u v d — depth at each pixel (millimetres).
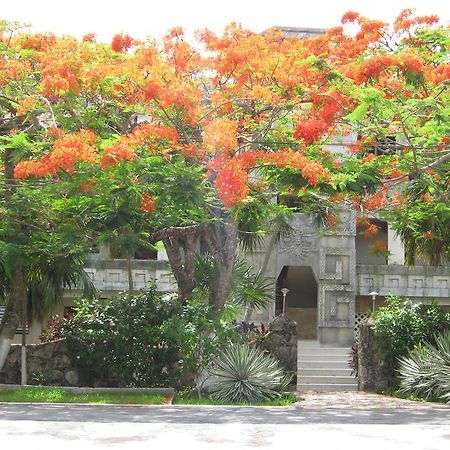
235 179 14789
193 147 15461
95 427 9289
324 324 27906
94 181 15141
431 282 28375
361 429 9398
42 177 16156
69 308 27219
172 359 18984
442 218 18516
